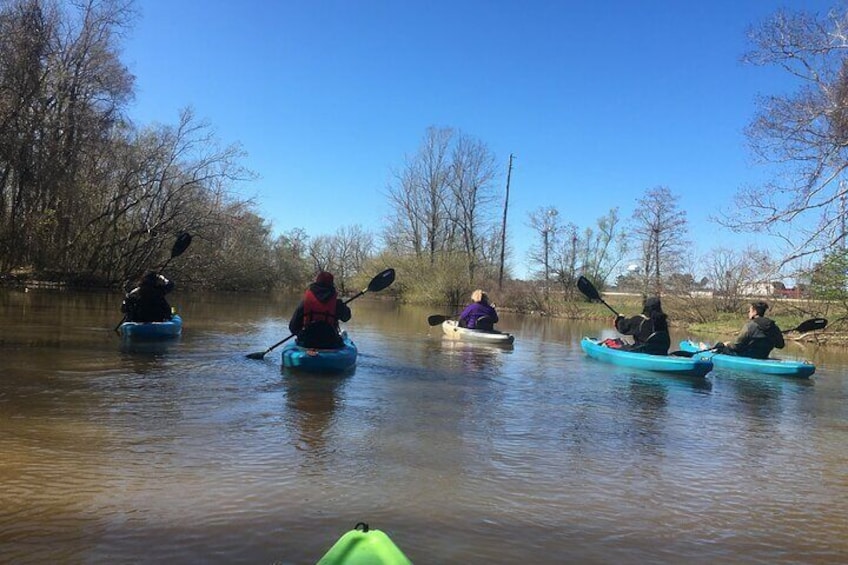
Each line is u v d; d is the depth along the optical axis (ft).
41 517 10.50
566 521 11.32
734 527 11.42
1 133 66.90
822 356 46.16
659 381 28.78
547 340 49.96
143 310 34.86
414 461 14.56
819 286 55.47
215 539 9.89
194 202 88.43
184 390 21.36
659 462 15.48
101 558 9.11
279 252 154.20
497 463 14.73
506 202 128.47
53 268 78.38
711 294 81.30
